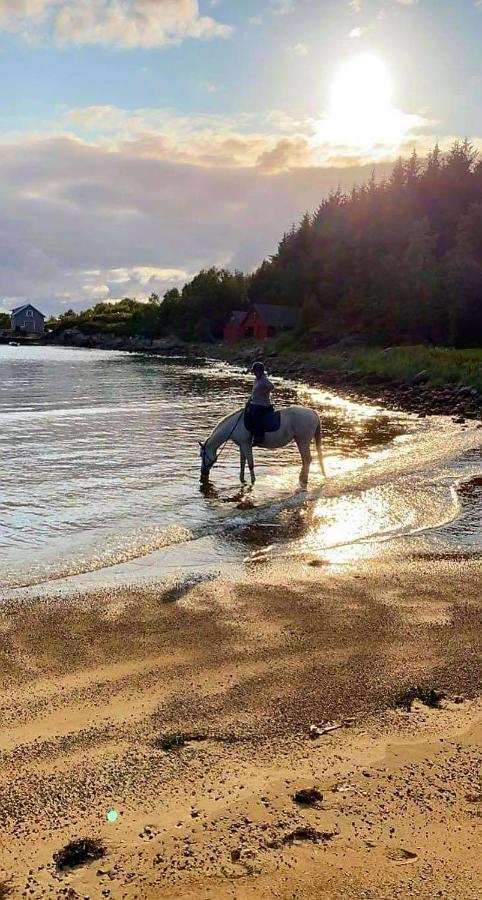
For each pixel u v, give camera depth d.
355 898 3.46
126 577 9.13
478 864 3.70
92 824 4.12
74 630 7.25
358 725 5.31
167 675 6.21
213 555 10.22
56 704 5.66
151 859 3.79
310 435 15.45
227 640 7.02
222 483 15.38
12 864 3.76
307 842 3.90
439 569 9.52
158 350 109.38
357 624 7.47
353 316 82.00
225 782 4.55
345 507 13.18
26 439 21.56
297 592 8.53
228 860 3.76
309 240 126.19
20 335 162.50
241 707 5.62
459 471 16.45
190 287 132.25
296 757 4.86
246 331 109.06
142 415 28.44
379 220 99.81
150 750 4.97
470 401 30.73
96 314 169.75
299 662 6.49
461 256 72.31
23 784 4.54
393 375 41.97
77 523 11.95
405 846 3.86
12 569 9.42
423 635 7.18
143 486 15.00
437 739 5.08
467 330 63.78
